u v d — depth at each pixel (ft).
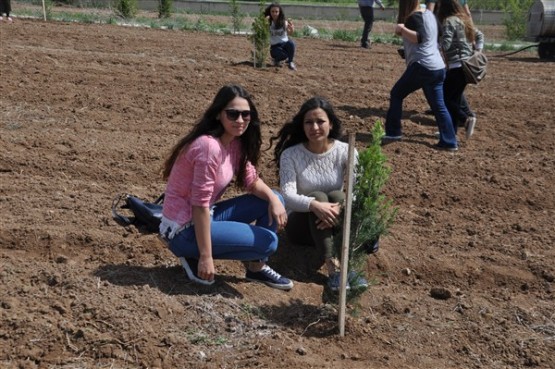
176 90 31.76
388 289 16.30
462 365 13.57
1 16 55.01
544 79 41.75
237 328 13.83
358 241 14.24
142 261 16.26
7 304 13.70
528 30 53.72
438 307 15.53
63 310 13.61
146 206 17.30
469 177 22.89
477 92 35.83
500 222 19.86
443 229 19.27
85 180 21.12
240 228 14.74
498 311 15.53
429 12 24.70
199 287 15.06
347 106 31.19
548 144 27.30
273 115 28.86
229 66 38.24
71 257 16.47
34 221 17.66
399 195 21.16
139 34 51.62
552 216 20.45
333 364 13.12
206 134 14.11
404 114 30.89
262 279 15.55
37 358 12.54
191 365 12.71
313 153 16.16
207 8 83.51
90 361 12.60
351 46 54.65
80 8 76.59
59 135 24.22
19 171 21.27
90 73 33.65
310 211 15.35
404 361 13.50
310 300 15.38
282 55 39.24
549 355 13.96
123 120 27.02
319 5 87.30
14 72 32.50
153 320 13.61
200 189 13.94
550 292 16.49
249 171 15.01
